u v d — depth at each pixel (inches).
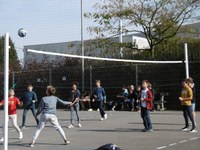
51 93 470.6
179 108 976.3
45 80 1203.2
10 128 654.5
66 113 943.7
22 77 1242.6
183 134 531.5
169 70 1002.7
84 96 1056.8
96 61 1156.5
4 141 383.2
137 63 1056.8
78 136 536.1
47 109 462.9
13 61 1401.3
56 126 469.4
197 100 941.2
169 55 1031.6
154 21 1212.5
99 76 1104.8
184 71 979.3
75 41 1395.2
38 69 1288.1
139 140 486.6
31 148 450.6
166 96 999.6
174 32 1206.9
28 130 625.6
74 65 1268.5
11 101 521.7
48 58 1483.8
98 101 759.7
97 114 888.3
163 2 1197.1
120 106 1024.2
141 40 1491.1
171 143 459.2
